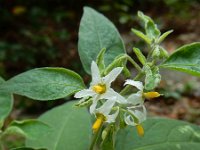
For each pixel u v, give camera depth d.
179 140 0.13
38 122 0.11
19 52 0.58
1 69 0.54
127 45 0.62
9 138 0.31
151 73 0.10
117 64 0.10
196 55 0.11
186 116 0.49
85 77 0.54
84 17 0.13
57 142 0.14
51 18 0.73
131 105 0.10
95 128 0.10
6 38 0.65
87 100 0.10
